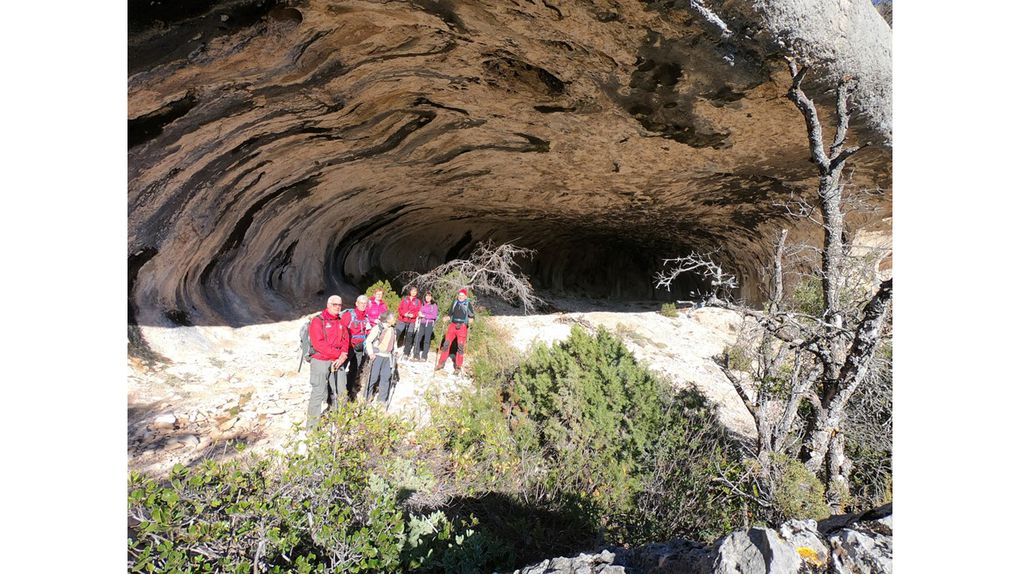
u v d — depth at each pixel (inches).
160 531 87.8
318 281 377.1
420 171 304.8
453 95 213.2
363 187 327.9
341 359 183.6
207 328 276.7
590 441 200.1
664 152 270.4
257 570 95.5
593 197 376.5
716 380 367.6
